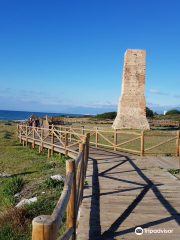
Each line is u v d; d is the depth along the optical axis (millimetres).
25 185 7336
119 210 4387
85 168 6621
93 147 12883
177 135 10414
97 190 5535
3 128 29625
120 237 3408
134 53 29422
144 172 7312
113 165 8273
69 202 2994
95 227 3707
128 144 17203
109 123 42969
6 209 5508
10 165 10477
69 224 2986
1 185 7504
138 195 5230
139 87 29719
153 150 14461
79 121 43625
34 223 1396
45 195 6078
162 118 52875
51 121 38406
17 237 4176
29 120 24812
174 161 9164
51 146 12602
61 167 9680
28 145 16766
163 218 4070
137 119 29578
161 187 5820
